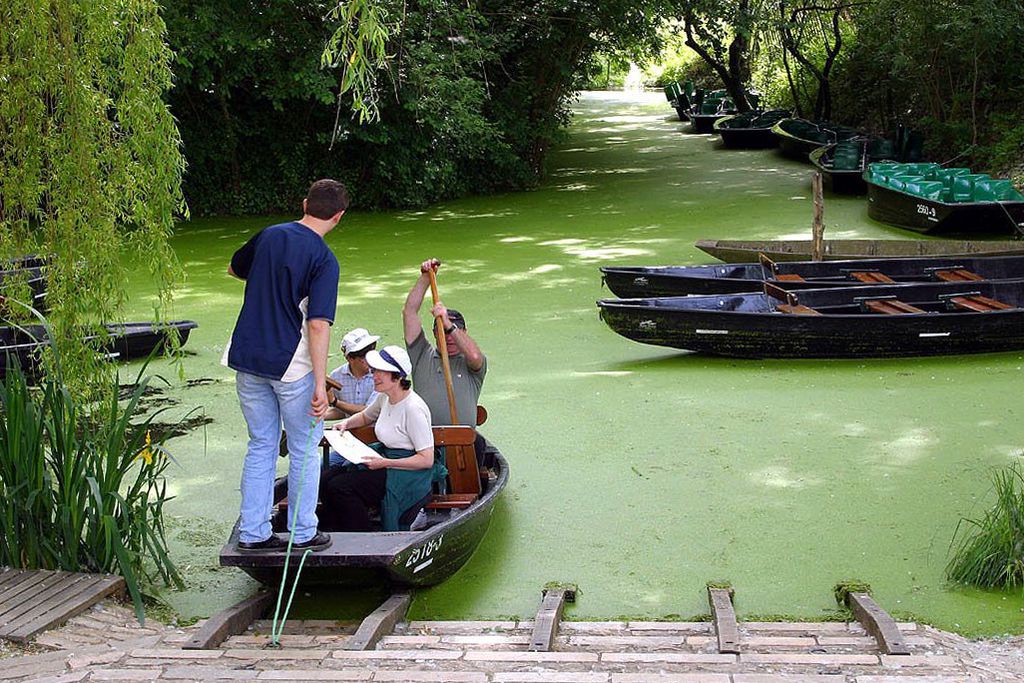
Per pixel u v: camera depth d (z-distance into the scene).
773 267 10.35
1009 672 3.94
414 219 16.39
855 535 5.68
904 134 18.78
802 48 24.12
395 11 14.26
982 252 11.72
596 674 3.66
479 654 4.02
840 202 16.66
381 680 3.64
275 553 4.63
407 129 17.11
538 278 11.98
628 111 32.31
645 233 14.59
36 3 5.12
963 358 8.87
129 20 5.35
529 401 7.94
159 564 5.16
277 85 15.69
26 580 4.87
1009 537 5.11
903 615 4.82
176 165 5.54
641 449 6.98
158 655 4.01
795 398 7.91
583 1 18.17
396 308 10.75
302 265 4.48
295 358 4.52
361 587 5.16
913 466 6.58
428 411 5.39
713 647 4.30
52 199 5.40
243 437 7.28
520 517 6.02
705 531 5.78
